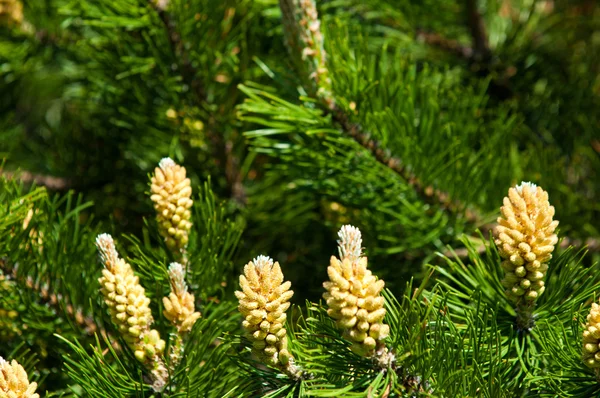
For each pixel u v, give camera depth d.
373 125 0.61
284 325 0.49
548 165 0.68
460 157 0.61
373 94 0.61
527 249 0.48
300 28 0.59
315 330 0.49
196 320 0.52
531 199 0.48
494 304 0.51
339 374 0.48
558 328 0.50
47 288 0.57
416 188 0.63
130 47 0.69
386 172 0.62
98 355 0.51
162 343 0.52
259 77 0.70
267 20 0.69
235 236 0.57
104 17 0.65
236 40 0.68
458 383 0.48
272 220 0.70
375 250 0.62
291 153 0.62
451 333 0.49
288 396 0.48
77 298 0.57
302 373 0.49
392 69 0.63
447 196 0.63
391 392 0.48
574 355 0.49
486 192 0.64
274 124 0.60
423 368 0.48
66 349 0.57
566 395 0.48
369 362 0.48
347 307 0.46
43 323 0.57
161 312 0.53
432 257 0.63
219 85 0.69
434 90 0.63
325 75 0.60
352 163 0.62
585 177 0.69
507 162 0.65
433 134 0.63
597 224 0.67
